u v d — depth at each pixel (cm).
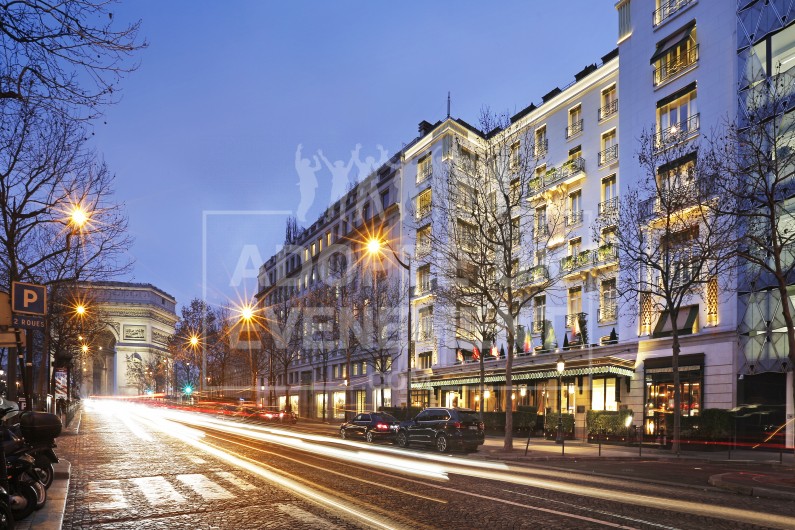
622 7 3394
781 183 2428
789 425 2402
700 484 1446
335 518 923
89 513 974
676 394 2327
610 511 1005
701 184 2394
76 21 823
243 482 1316
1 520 732
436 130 4641
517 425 3319
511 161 3362
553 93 4009
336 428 4297
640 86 3209
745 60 2645
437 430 2319
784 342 2392
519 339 3809
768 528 900
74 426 3512
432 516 941
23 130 1881
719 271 2386
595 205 3488
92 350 9481
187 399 9706
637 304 3048
